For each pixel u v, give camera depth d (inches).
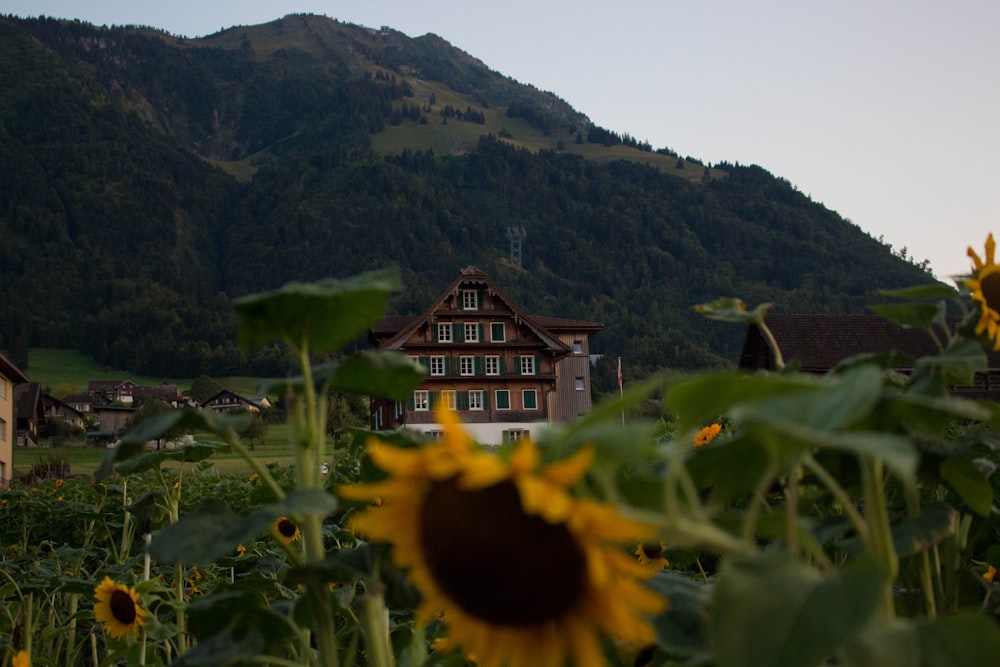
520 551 47.3
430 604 50.5
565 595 47.2
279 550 212.8
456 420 46.6
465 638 50.2
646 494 49.7
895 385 77.7
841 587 46.5
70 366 7116.1
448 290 2071.9
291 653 91.7
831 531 77.7
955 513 74.5
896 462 40.1
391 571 84.2
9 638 193.2
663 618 65.3
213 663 77.6
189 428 79.5
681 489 61.1
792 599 46.6
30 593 196.2
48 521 354.0
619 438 44.0
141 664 147.6
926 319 80.7
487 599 48.4
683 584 69.0
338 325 77.6
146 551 70.7
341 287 74.7
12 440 2014.0
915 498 76.4
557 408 2269.9
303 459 77.4
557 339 2094.0
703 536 45.8
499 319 2092.8
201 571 241.9
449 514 49.3
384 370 82.9
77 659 237.1
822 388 46.6
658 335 6850.4
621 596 46.0
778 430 45.4
